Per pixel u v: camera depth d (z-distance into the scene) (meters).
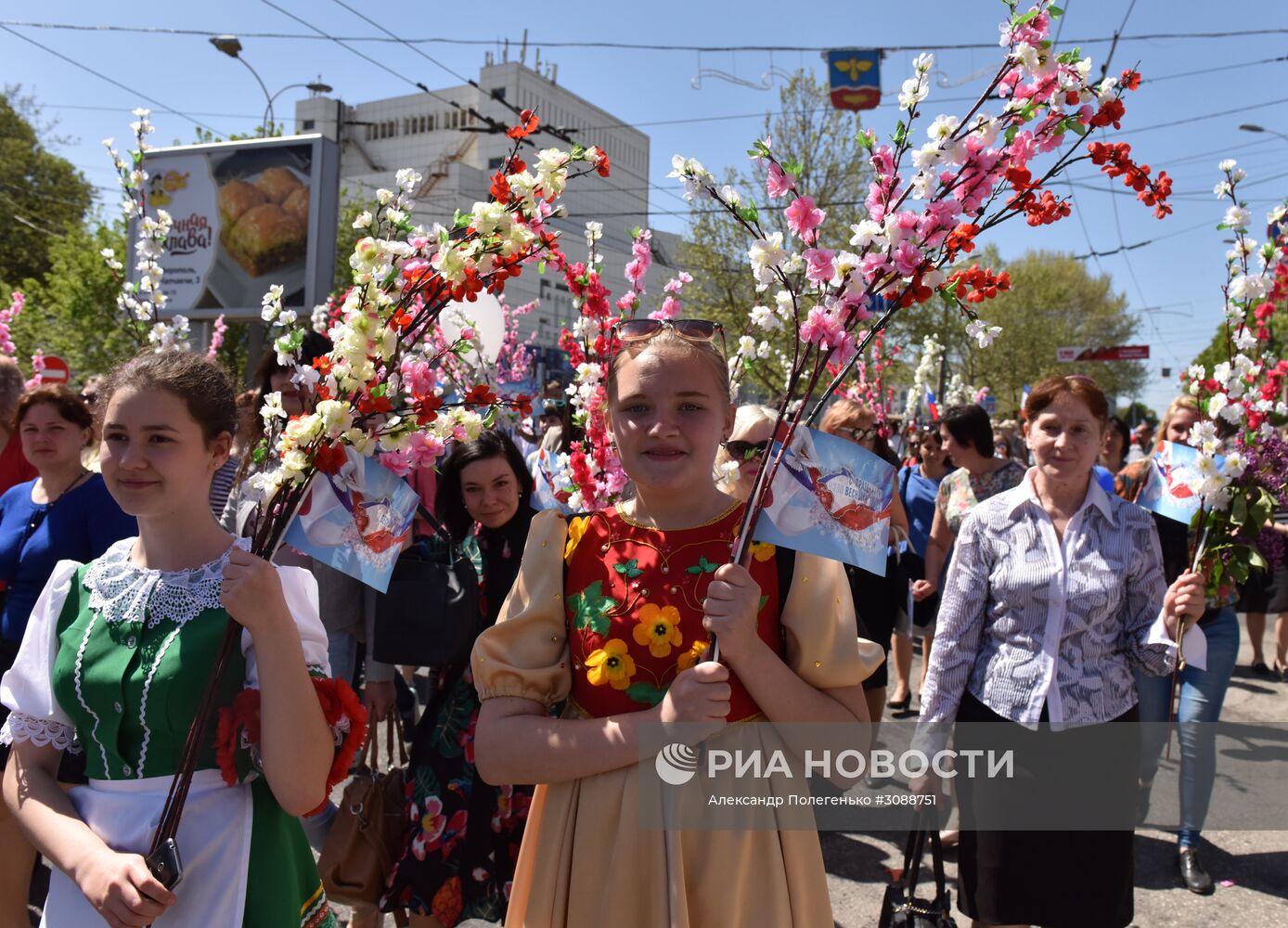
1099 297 46.88
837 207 17.98
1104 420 2.73
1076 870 2.57
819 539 1.64
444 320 2.91
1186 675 3.95
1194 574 2.65
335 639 3.80
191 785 1.73
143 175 3.26
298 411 3.33
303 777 1.69
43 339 18.83
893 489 1.69
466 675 2.80
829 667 1.63
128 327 3.37
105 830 1.72
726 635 1.51
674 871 1.50
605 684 1.62
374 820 2.82
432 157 58.53
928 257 1.66
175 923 1.68
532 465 5.61
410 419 1.91
